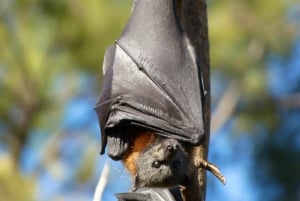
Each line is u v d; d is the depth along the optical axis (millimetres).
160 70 10188
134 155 9977
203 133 9914
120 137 10094
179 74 10203
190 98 10102
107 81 10391
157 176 9703
